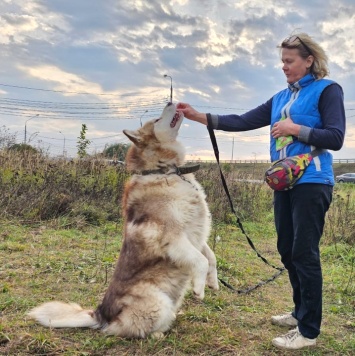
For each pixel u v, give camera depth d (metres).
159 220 3.78
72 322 3.76
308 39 3.55
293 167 3.43
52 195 9.10
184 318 4.23
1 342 3.49
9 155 10.99
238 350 3.58
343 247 7.80
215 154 4.46
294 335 3.65
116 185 10.39
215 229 9.29
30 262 5.79
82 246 6.93
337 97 3.40
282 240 3.85
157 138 4.11
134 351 3.47
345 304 5.01
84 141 12.36
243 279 5.91
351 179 37.22
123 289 3.75
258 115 4.20
